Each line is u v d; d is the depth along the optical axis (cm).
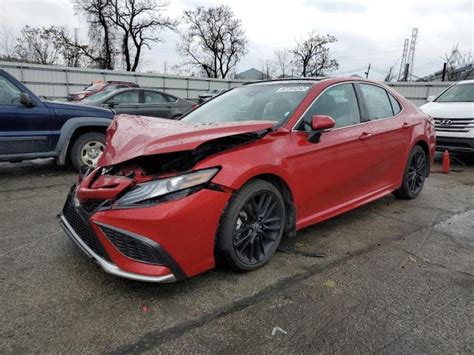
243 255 283
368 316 236
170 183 241
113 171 269
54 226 379
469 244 353
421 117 492
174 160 255
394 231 384
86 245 264
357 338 215
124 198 241
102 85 1577
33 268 290
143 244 234
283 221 309
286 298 255
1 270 286
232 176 261
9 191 514
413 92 2553
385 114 432
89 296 253
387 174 432
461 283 279
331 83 368
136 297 252
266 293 260
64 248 326
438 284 278
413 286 274
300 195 318
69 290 259
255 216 285
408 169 471
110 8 3766
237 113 361
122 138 280
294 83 378
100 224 241
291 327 224
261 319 231
